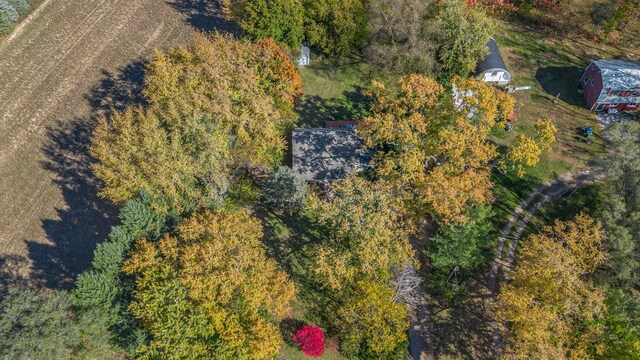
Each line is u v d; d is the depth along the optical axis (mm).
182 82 40062
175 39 57438
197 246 31422
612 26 55594
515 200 45062
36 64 54969
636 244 33844
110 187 36781
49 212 42875
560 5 59906
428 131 38969
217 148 36469
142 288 31031
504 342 37312
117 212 42812
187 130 36219
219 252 31562
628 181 36562
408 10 47938
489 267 41094
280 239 41344
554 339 30953
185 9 61531
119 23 59750
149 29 58969
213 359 29094
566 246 37000
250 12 47406
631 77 48125
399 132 37344
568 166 47156
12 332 28125
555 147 48656
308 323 37188
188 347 29266
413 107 39250
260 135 40000
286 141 43281
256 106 38938
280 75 43594
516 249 41969
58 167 45875
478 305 39156
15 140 47938
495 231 43156
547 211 44188
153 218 34531
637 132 38375
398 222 38062
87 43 57250
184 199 36719
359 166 43438
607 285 33625
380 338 33219
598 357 30828
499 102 38875
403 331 35969
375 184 36281
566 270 31781
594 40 58219
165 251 31750
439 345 37469
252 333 30703
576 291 31547
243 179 43000
